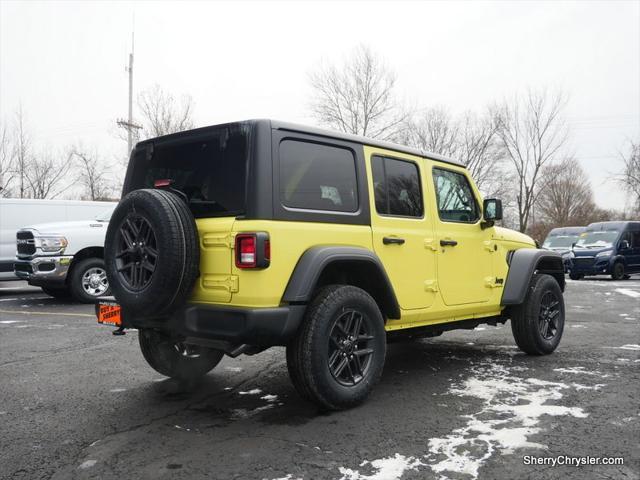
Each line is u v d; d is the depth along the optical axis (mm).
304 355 3604
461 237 5027
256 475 2852
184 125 29656
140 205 3590
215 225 3609
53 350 6195
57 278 9914
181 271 3486
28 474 2912
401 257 4391
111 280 3773
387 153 4488
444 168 5117
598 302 11016
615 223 20688
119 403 4176
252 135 3582
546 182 45188
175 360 4617
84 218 13008
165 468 2961
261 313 3395
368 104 32594
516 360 5562
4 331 7398
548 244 24281
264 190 3504
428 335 5039
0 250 11906
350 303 3809
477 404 4020
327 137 3986
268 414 3861
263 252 3402
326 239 3809
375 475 2832
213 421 3725
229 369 5262
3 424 3711
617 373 4957
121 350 6191
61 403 4191
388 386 4547
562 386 4500
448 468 2912
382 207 4348
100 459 3098
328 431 3479
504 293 5469
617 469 2898
